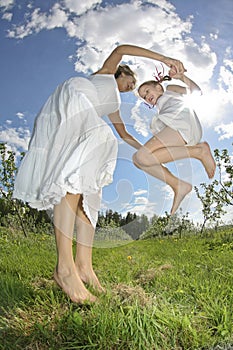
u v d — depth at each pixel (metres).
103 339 2.35
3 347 2.32
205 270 3.83
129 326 2.42
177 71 3.14
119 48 3.06
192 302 2.94
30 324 2.59
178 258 4.55
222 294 3.02
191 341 2.41
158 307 2.76
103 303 2.71
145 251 5.00
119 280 3.50
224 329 2.52
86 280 3.07
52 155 2.74
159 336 2.41
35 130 2.95
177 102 3.03
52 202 2.76
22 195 2.89
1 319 2.64
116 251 4.97
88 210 2.85
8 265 4.05
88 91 2.85
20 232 5.85
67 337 2.41
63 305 2.80
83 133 2.71
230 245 5.04
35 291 3.11
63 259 2.81
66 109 2.80
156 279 3.51
